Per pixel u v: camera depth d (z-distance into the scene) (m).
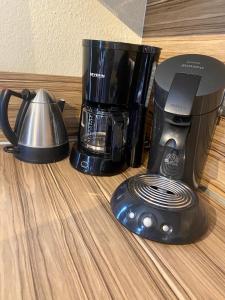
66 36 0.82
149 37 0.88
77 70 0.86
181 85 0.50
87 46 0.61
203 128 0.55
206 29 0.64
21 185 0.62
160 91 0.53
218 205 0.62
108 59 0.60
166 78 0.53
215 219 0.56
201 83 0.50
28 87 0.80
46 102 0.71
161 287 0.39
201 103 0.50
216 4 0.61
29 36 0.78
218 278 0.42
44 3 0.76
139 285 0.39
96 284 0.38
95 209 0.56
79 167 0.70
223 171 0.62
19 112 0.74
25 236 0.46
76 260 0.42
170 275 0.41
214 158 0.64
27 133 0.71
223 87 0.50
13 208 0.53
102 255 0.44
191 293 0.39
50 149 0.72
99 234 0.48
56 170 0.71
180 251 0.46
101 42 0.59
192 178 0.61
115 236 0.48
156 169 0.62
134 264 0.43
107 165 0.69
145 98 0.69
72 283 0.38
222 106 0.57
